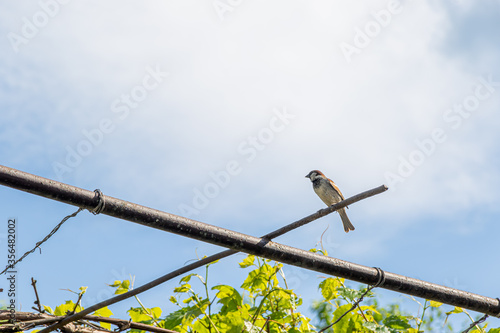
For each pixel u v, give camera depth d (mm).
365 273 4996
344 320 5867
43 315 4867
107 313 5508
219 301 5586
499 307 5340
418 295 5172
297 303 6000
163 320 5645
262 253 4684
